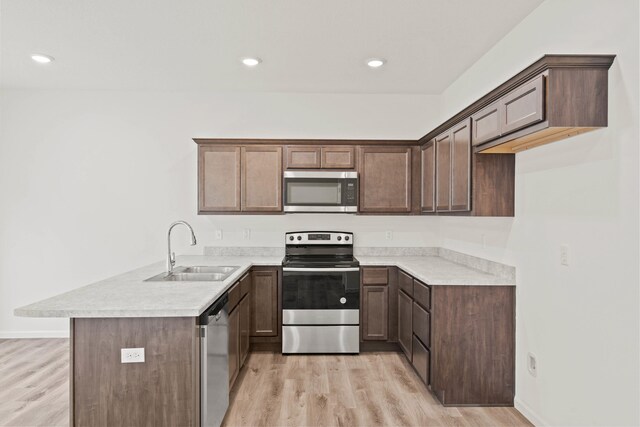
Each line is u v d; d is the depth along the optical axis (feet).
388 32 8.60
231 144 12.03
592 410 6.05
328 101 13.03
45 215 12.71
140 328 5.99
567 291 6.63
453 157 9.37
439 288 8.39
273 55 9.87
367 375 9.92
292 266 11.22
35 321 12.65
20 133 12.62
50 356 11.05
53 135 12.69
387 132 13.03
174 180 12.89
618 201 5.55
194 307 5.92
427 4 7.44
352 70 10.90
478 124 8.00
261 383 9.42
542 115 5.81
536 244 7.55
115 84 12.15
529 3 7.39
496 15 7.85
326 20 8.09
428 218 13.09
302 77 11.48
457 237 11.49
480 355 8.40
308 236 12.83
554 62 5.69
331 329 11.27
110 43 9.23
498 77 9.10
